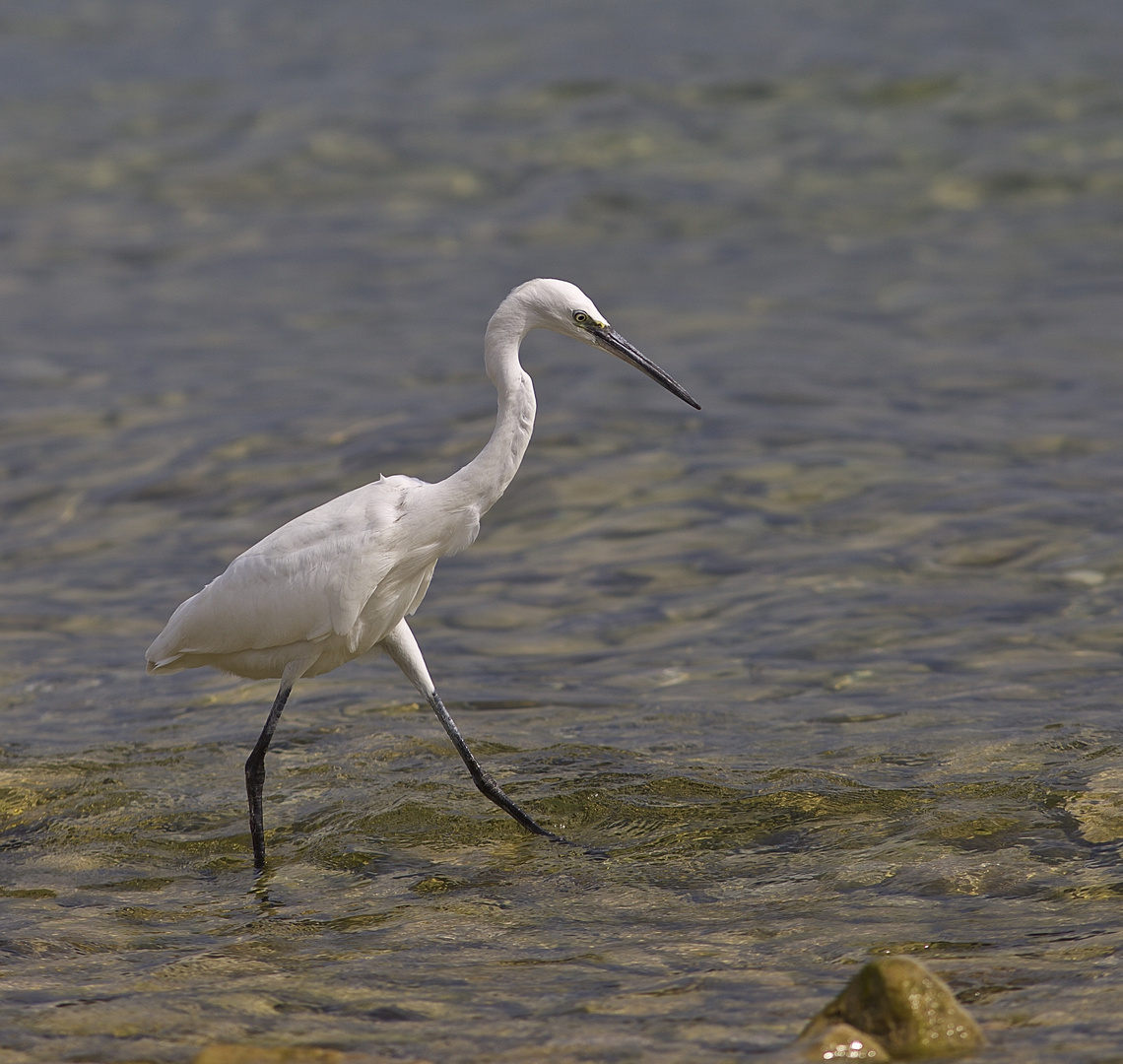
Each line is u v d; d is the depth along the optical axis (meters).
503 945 6.79
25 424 17.36
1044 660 10.38
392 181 27.88
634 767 8.93
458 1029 5.90
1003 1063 5.28
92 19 41.16
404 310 21.75
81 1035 5.94
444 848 8.05
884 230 24.86
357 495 8.17
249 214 26.58
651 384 18.19
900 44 34.94
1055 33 35.16
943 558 12.56
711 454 15.48
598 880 7.53
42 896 7.63
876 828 7.86
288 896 7.55
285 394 18.20
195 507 14.77
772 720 9.63
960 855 7.42
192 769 9.31
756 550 13.03
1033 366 18.30
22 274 23.73
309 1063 5.50
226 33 39.38
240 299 22.45
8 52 37.44
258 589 8.05
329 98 32.78
